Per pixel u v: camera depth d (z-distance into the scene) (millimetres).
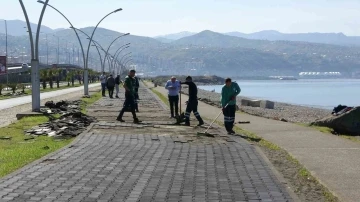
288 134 16281
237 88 16719
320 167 9992
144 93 56969
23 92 55594
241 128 18281
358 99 88625
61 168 9617
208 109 30828
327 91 126438
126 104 20469
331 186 8219
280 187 8102
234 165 10180
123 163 10281
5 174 9062
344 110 23781
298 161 10734
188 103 19156
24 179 8547
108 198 7277
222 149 12547
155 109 29438
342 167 9992
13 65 120250
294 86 177250
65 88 73875
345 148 12828
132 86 20359
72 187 7969
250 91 127312
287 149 12641
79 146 12820
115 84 45625
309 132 16906
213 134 15836
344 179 8789
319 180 8688
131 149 12383
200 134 15625
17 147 12891
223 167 9938
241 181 8562
